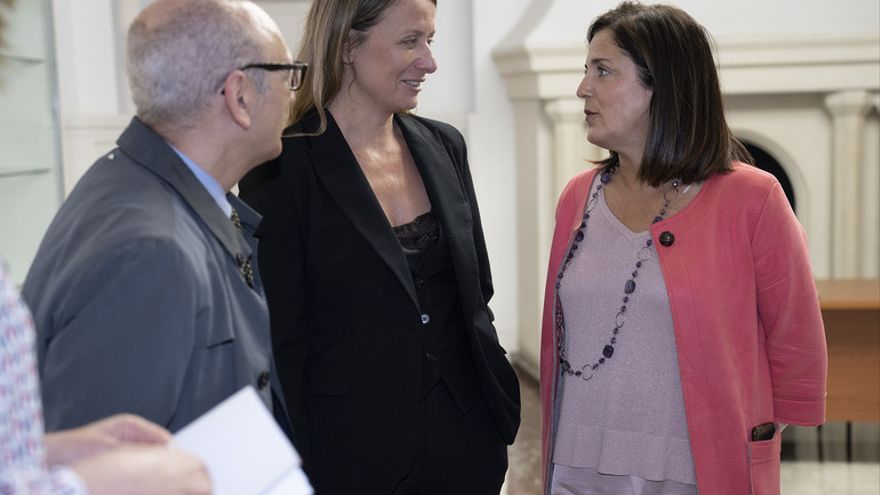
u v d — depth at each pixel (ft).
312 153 6.76
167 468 3.41
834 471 13.51
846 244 17.94
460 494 7.14
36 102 15.15
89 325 4.26
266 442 3.94
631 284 6.66
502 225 19.40
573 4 17.42
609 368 6.72
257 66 4.87
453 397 7.02
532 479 13.16
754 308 6.63
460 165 7.52
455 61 19.45
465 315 6.98
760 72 17.35
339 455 6.69
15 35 14.57
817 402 6.75
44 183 15.44
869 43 17.07
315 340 6.77
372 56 6.75
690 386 6.48
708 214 6.64
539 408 16.44
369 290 6.67
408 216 7.05
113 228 4.44
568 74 17.22
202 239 4.74
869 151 18.08
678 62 6.60
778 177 18.88
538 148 17.83
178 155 4.87
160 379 4.29
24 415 2.99
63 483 3.03
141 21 4.85
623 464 6.63
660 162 6.62
